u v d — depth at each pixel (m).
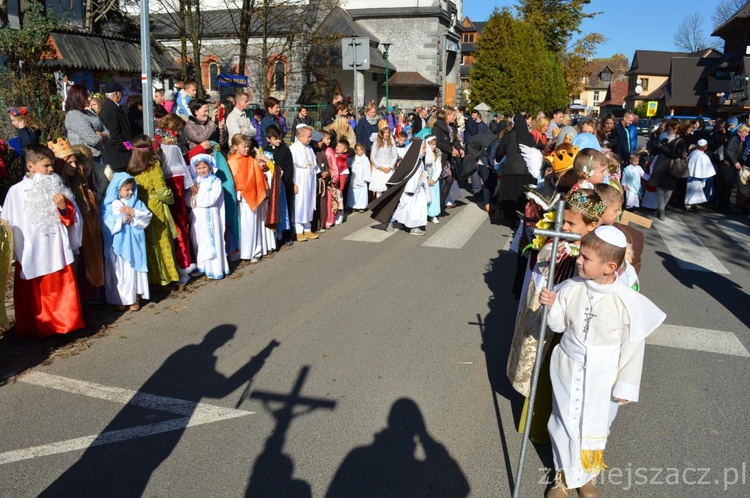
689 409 4.33
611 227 3.08
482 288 7.02
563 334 3.29
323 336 5.52
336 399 4.36
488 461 3.67
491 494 3.37
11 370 4.74
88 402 4.27
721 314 6.34
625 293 3.08
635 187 12.38
